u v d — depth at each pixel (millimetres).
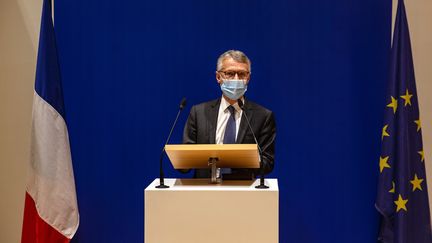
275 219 4258
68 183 6691
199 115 5703
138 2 7262
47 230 6609
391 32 7066
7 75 7402
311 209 7176
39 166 6617
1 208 7438
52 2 7289
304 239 7180
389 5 7039
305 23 7168
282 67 7168
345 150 7129
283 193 7188
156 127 7262
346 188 7133
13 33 7391
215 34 7215
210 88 7215
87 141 7305
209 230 4297
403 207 6535
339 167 7133
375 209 7078
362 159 7102
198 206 4305
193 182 4777
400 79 6629
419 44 7074
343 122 7129
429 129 7066
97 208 7324
